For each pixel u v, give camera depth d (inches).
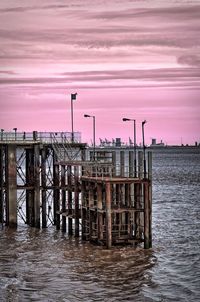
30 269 1898.4
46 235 2466.8
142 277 1820.9
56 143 2682.1
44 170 2645.2
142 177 2207.2
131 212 2180.1
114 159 2357.3
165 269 1921.8
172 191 5012.3
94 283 1749.5
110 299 1611.7
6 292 1662.2
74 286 1718.8
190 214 3366.1
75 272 1862.7
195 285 1754.4
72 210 2507.4
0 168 2696.9
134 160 2298.2
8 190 2615.7
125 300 1608.0
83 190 2311.8
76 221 2385.6
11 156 2615.7
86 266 1934.1
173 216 3265.3
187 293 1678.2
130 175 2263.8
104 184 2210.9
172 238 2486.5
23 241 2346.2
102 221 2222.0
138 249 2175.2
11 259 2037.4
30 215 2721.5
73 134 2719.0
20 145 2664.9
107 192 2113.7
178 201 4156.0
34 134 2672.2
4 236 2452.0
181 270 1916.8
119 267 1926.7
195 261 2038.6
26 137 2669.8
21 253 2129.7
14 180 2615.7
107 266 1936.5
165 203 4013.3
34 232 2541.8
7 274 1840.6
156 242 2367.1
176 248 2249.0
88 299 1609.3
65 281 1768.0
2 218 2721.5
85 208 2299.5
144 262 1999.3
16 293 1653.5
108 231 2143.2
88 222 2294.5
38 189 2620.6
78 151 2711.6
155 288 1718.8
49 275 1828.2
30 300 1596.9
